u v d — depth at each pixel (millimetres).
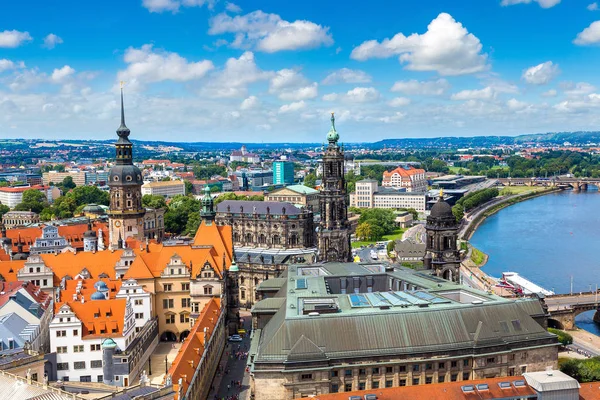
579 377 171125
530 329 148625
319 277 190875
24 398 118812
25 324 172625
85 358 173625
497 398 124062
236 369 188250
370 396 122312
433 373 139625
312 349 135000
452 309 148125
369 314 143625
